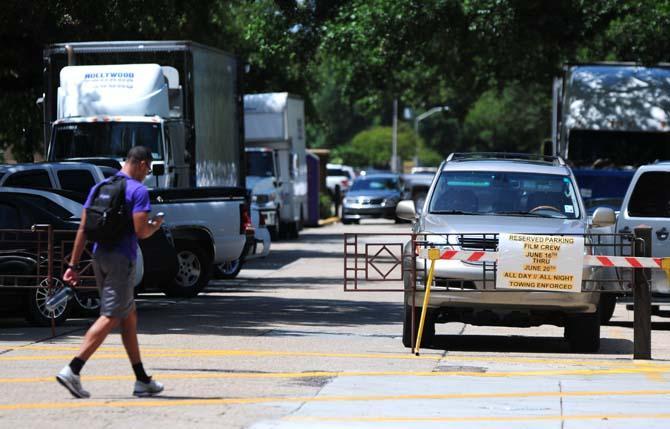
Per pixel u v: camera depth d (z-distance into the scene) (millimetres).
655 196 51469
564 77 92562
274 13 105750
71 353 39000
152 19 68750
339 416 28281
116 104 72562
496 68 128625
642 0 103750
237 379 33656
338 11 104062
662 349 43062
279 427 26828
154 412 28391
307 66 123438
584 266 39688
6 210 47375
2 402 29625
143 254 53031
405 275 40969
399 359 38500
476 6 101375
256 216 75000
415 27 104125
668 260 38562
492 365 37500
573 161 90750
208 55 78812
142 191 29672
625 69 92062
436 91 153125
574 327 41219
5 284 45969
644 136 90250
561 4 101688
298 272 79812
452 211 43594
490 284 39844
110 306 29578
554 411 29453
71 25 75500
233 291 65438
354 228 146125
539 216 43188
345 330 46875
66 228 47781
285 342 42594
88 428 26516
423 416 28484
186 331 45781
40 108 86125
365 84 125938
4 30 70000
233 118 85188
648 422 28109
